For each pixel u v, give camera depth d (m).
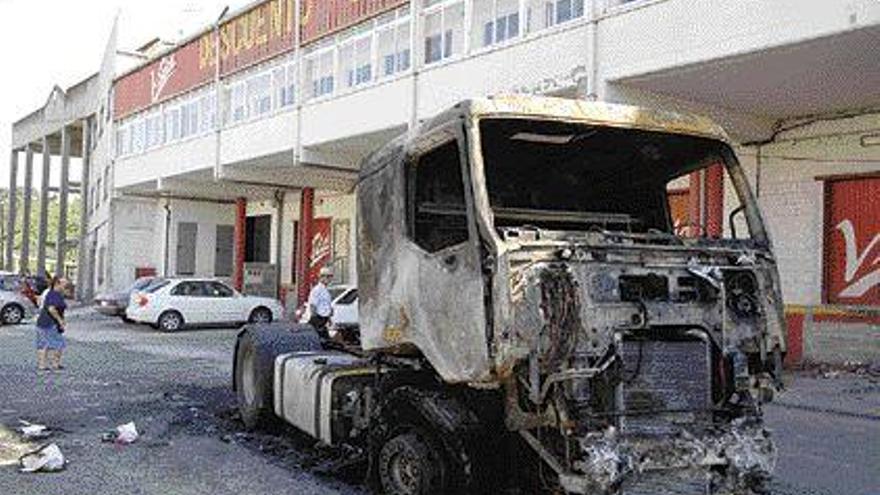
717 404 5.46
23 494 6.83
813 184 16.88
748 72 14.28
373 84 22.64
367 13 23.53
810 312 16.53
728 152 6.45
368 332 6.85
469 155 5.58
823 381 14.26
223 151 30.31
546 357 5.09
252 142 28.42
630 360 5.26
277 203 36.12
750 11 13.27
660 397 5.28
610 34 15.48
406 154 6.35
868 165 16.02
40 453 7.99
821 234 16.72
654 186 7.19
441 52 20.75
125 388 13.08
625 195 7.12
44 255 53.94
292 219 35.69
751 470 5.30
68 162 51.72
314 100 25.16
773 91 15.34
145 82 37.25
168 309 26.19
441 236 5.99
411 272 6.19
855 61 13.44
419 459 5.95
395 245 6.45
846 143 16.38
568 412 5.07
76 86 50.16
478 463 5.76
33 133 56.53
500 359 5.11
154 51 39.84
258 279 35.25
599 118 6.07
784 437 9.84
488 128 6.03
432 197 6.14
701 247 5.69
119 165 39.31
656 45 14.66
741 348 5.54
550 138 6.32
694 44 14.06
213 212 40.66
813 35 12.47
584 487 4.98
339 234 32.06
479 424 5.80
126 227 40.31
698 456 5.17
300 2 26.44
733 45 13.49
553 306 5.14
